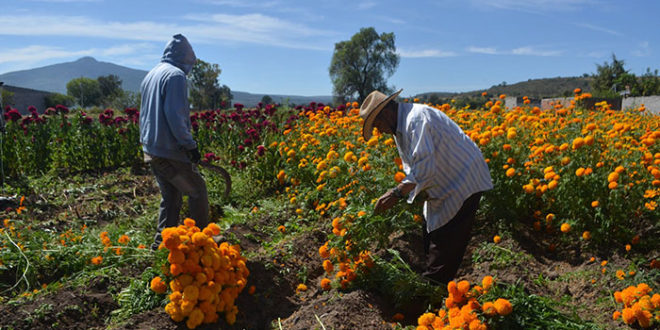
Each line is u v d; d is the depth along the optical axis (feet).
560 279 11.81
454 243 10.32
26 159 26.84
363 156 15.40
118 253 12.21
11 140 25.55
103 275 11.18
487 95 26.91
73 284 10.91
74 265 12.23
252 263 12.23
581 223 13.03
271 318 10.43
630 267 10.95
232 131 27.96
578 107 23.22
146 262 12.18
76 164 27.45
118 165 28.99
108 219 18.75
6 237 13.07
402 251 13.15
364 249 11.05
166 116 12.21
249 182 21.33
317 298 11.20
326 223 15.48
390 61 266.16
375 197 13.28
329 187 16.40
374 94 10.16
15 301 9.90
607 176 12.57
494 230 14.14
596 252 12.53
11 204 19.90
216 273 9.62
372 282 11.10
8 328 8.92
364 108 10.15
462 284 8.70
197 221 13.60
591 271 11.57
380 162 15.23
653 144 13.97
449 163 9.91
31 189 22.95
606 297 10.41
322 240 14.64
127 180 25.30
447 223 10.28
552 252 13.33
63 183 24.34
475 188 10.04
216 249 9.86
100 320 9.79
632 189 12.45
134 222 17.85
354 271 11.24
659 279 10.60
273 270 12.28
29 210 19.48
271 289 11.48
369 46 263.49
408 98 24.80
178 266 9.21
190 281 9.31
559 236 13.79
